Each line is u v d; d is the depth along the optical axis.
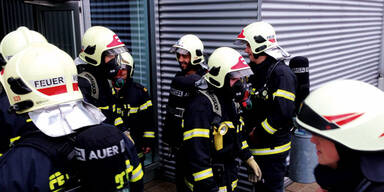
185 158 2.60
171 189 4.48
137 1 4.38
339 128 1.16
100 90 2.90
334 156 1.21
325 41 5.48
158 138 4.71
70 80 1.57
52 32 4.23
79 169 1.47
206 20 4.10
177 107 2.73
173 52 4.35
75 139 1.47
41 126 1.43
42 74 1.48
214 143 2.47
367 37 7.22
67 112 1.50
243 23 3.80
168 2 4.37
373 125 1.12
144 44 4.48
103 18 4.28
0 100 2.24
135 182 1.81
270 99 3.22
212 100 2.44
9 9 7.56
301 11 4.63
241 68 2.53
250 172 3.09
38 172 1.36
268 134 3.15
